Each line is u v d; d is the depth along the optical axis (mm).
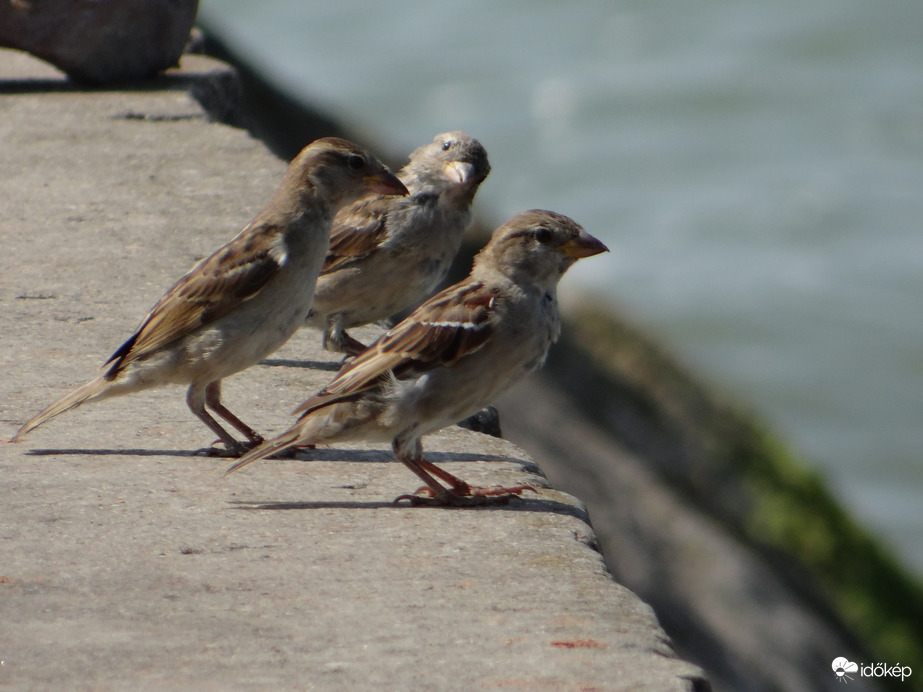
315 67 63781
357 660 4973
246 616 5398
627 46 63156
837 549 16797
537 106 56875
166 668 4887
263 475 7277
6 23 16188
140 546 6148
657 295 40812
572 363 17891
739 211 46000
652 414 17609
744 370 36281
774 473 17500
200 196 12750
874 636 16016
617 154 51812
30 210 12195
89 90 16516
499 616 5426
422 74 62000
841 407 34188
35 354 8930
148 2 16516
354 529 6473
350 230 9742
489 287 7109
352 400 6871
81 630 5227
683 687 4746
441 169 9977
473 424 8695
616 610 5504
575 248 7168
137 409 8281
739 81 57656
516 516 6742
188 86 16906
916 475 30891
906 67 58500
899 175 48156
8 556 5984
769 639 13898
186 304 7520
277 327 7750
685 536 14914
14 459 7309
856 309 39156
